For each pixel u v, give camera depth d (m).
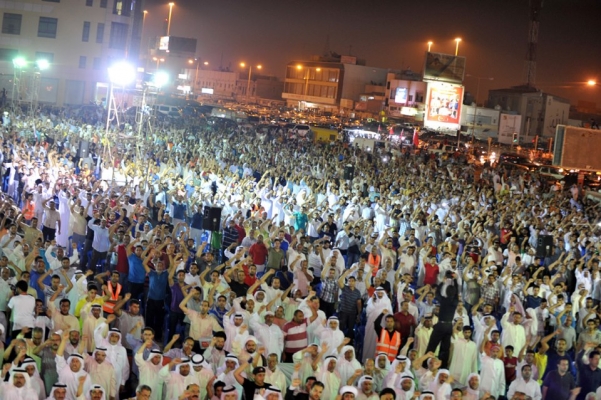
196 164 29.91
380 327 14.33
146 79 54.75
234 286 15.48
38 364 11.42
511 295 17.09
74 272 15.21
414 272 19.72
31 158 27.33
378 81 136.25
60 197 20.62
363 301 16.62
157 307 15.32
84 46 71.88
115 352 12.00
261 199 25.33
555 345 16.19
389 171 38.91
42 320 12.57
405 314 14.84
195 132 51.31
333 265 17.33
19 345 11.00
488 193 32.81
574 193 37.31
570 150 23.58
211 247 20.97
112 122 53.03
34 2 69.81
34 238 17.16
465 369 14.06
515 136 78.06
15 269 13.91
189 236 20.81
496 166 51.31
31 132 38.50
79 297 13.92
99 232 18.62
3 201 19.91
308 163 39.53
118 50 73.38
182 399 10.86
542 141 89.19
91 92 72.56
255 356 11.98
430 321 14.62
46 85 71.00
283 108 115.94
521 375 13.43
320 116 100.62
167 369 11.54
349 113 114.94
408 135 72.62
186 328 14.15
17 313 12.71
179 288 14.58
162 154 34.34
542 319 16.67
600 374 13.93
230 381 11.65
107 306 13.55
